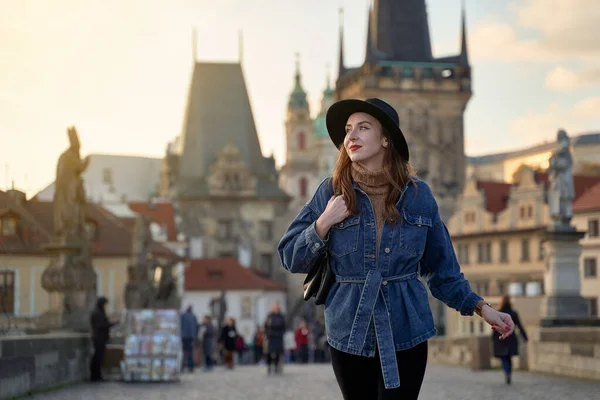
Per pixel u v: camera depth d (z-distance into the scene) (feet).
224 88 476.95
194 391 68.18
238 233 453.99
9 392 52.70
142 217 151.02
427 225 18.47
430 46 535.19
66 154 90.74
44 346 63.31
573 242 95.81
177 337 82.79
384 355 17.95
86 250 89.97
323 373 102.63
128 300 144.97
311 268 18.79
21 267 88.48
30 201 88.38
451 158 523.29
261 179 465.06
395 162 18.58
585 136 469.57
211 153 464.65
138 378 81.56
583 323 86.94
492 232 301.43
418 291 18.43
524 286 289.33
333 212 18.19
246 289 375.04
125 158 374.84
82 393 62.69
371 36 533.14
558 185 96.63
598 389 62.69
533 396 57.77
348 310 18.22
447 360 112.47
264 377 94.27
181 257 335.67
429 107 524.52
